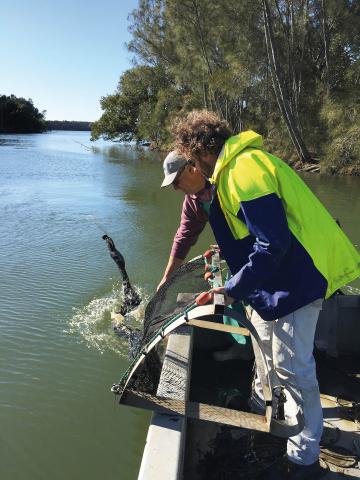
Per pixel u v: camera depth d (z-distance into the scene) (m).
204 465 2.87
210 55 28.70
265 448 2.98
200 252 9.33
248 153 2.41
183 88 38.00
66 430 4.05
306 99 27.78
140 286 7.34
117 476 3.55
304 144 25.89
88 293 6.98
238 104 31.61
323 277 2.48
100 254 9.03
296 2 26.77
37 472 3.57
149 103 46.06
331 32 27.38
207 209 3.56
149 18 36.72
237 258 2.62
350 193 17.25
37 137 75.25
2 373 4.85
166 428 2.69
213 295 2.69
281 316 2.51
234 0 24.69
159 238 10.43
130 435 4.01
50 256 8.82
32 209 13.38
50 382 4.73
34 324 5.94
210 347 4.21
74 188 17.92
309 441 2.65
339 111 22.97
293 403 2.76
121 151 42.97
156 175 23.03
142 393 2.94
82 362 5.11
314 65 28.70
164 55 37.59
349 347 4.16
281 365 2.62
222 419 2.75
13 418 4.19
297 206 2.45
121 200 15.30
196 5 26.22
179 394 3.02
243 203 2.32
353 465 2.87
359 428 3.21
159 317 3.67
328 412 3.36
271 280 2.52
